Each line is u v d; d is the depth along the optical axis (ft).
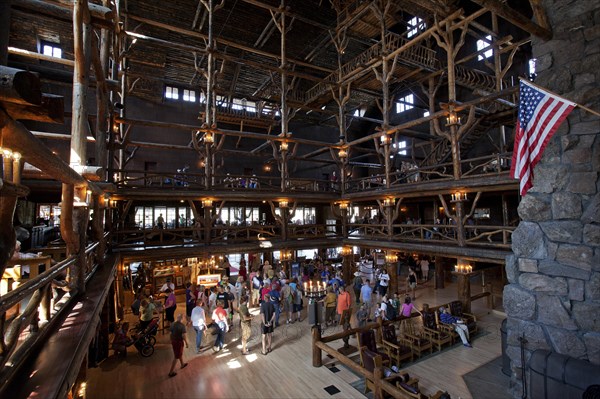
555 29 16.39
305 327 36.11
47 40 48.37
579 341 14.78
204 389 23.25
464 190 37.88
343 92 61.41
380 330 29.37
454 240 38.96
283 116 51.55
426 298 47.34
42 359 8.37
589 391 13.41
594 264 14.52
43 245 32.17
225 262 53.62
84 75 17.42
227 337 33.14
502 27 60.80
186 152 65.26
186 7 45.85
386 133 48.34
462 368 26.07
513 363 17.33
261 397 22.29
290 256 51.08
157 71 58.29
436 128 41.34
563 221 15.69
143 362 27.55
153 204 58.90
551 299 15.88
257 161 74.28
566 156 15.75
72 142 16.58
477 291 51.78
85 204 15.79
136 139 61.05
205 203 44.80
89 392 22.77
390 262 47.73
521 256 17.26
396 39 52.01
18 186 6.86
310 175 81.41
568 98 15.71
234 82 61.93
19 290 7.51
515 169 15.88
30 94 5.32
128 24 47.70
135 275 51.16
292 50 59.72
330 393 22.76
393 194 46.78
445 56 70.44
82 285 15.12
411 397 18.30
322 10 52.80
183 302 46.06
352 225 56.13
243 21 51.24
